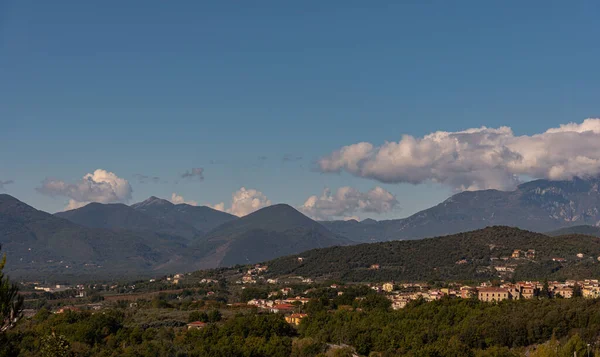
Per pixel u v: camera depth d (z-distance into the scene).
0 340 79.50
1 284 79.31
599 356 173.75
